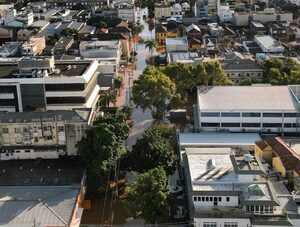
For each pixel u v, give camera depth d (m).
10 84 165.25
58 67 186.00
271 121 159.75
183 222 114.94
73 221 111.00
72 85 167.38
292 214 103.81
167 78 177.75
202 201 106.69
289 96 166.25
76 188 122.44
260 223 100.75
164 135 156.12
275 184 117.44
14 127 143.00
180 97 180.12
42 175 132.50
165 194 109.88
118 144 131.88
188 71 190.62
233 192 105.75
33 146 144.00
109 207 125.62
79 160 140.88
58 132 143.00
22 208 111.69
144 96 175.75
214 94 169.50
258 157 127.06
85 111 148.75
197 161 121.00
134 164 129.88
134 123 182.38
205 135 155.62
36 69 175.12
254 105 161.12
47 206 112.62
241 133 158.25
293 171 119.44
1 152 143.50
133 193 112.06
